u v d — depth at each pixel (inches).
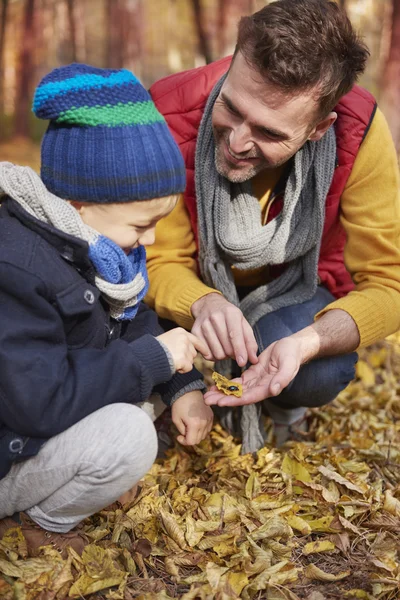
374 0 210.8
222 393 86.4
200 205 97.2
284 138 83.6
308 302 104.3
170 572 77.3
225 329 87.6
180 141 98.0
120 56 246.1
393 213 98.3
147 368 75.7
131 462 71.5
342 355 102.7
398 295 98.3
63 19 242.7
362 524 87.4
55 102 71.2
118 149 71.1
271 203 99.2
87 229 72.4
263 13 80.1
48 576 72.9
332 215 99.9
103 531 81.7
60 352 71.2
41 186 71.8
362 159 96.6
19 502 75.8
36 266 70.1
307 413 118.4
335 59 80.0
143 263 83.4
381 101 213.0
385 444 108.5
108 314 81.1
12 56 241.4
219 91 93.6
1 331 68.1
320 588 76.8
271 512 87.4
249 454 100.7
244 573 75.8
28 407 68.2
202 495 91.3
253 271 106.0
